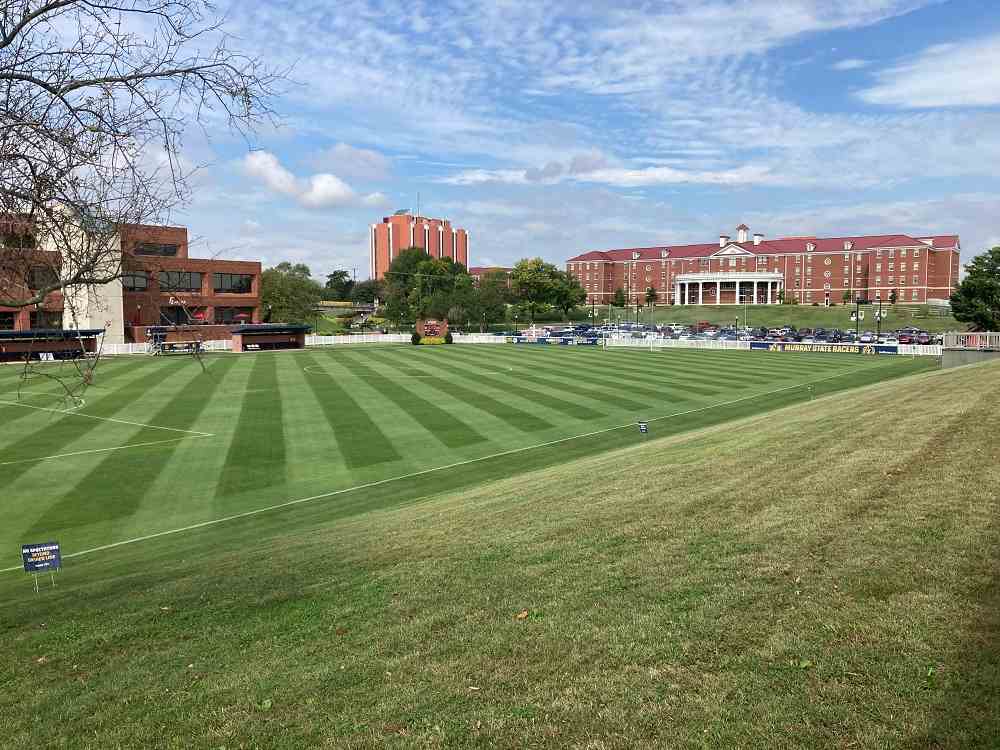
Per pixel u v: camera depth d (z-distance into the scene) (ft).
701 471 44.19
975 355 173.27
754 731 16.40
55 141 23.00
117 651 25.88
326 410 111.34
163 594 32.30
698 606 23.13
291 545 41.57
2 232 23.12
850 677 17.98
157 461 78.48
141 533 55.72
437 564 31.63
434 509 48.73
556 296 486.79
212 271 285.64
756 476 39.99
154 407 114.11
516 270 481.87
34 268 25.17
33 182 23.08
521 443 87.76
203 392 131.75
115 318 229.86
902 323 357.20
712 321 413.59
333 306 588.09
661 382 150.00
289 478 71.72
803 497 33.78
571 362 198.49
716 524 31.53
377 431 94.79
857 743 15.55
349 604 27.84
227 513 60.70
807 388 141.38
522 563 30.07
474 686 20.10
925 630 19.65
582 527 34.30
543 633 22.77
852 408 67.51
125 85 24.06
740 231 517.55
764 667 18.99
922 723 15.88
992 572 22.63
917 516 28.60
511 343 309.01
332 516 58.34
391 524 44.27
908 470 36.01
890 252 443.32
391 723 18.70
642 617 22.90
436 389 136.15
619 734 16.99
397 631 24.45
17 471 74.13
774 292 461.37
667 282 541.34
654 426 99.71
